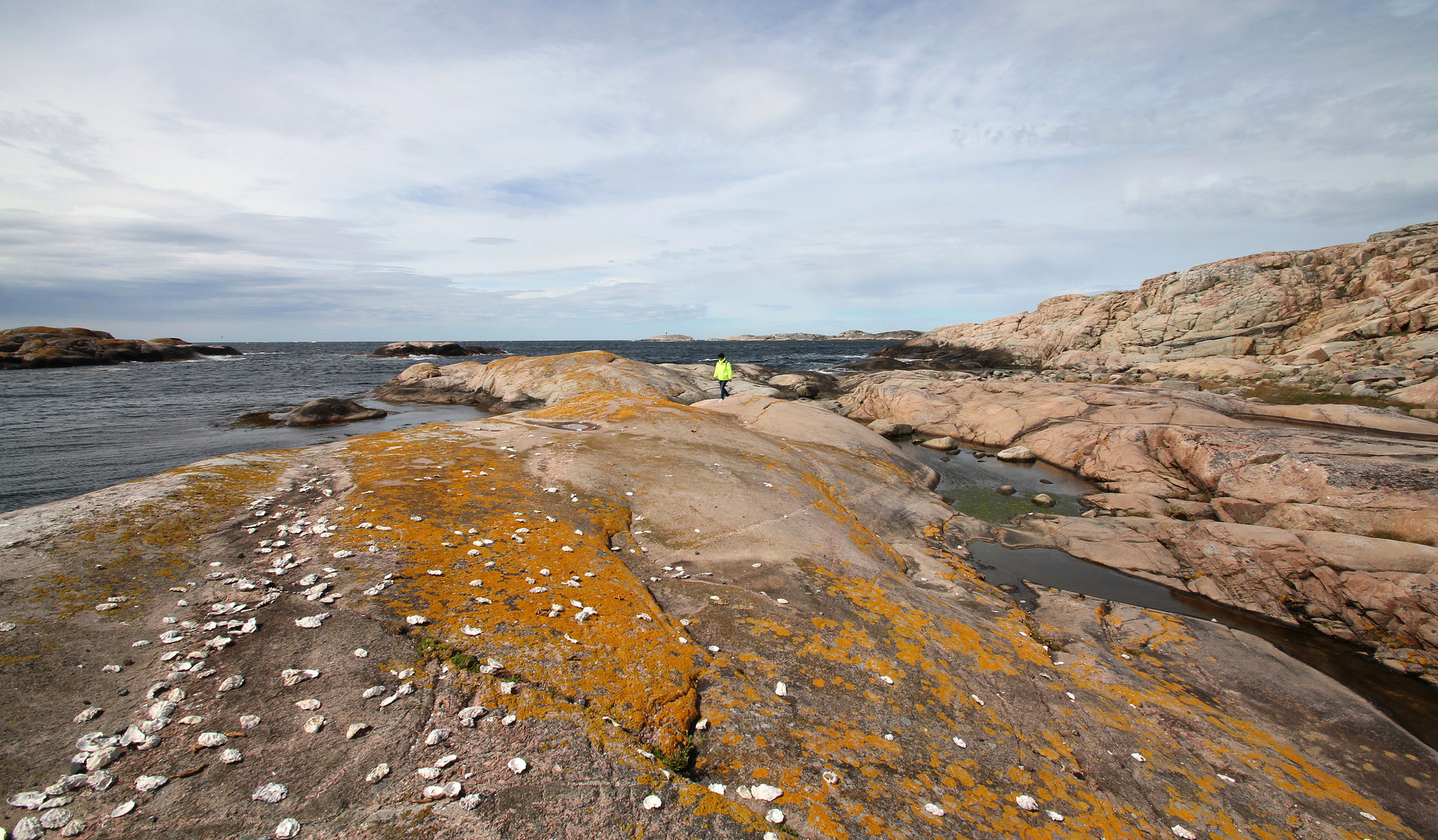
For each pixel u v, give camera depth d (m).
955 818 5.25
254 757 4.46
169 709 4.75
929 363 65.31
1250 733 7.59
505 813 4.28
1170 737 7.20
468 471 11.27
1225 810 6.12
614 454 13.17
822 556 10.08
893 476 17.48
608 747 5.08
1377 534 12.61
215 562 7.10
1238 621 11.45
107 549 6.94
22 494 19.81
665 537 9.88
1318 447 16.02
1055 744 6.60
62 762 4.18
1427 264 38.94
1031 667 8.12
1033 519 15.74
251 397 43.97
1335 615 11.10
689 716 5.77
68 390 48.28
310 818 4.02
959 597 10.55
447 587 7.12
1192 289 49.31
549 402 33.22
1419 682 9.57
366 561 7.47
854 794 5.25
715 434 15.98
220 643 5.60
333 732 4.79
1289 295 43.78
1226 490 16.31
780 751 5.62
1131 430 20.81
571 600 7.25
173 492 8.67
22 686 4.75
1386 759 7.38
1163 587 12.62
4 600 5.75
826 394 43.69
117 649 5.38
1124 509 16.81
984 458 24.12
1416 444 15.74
